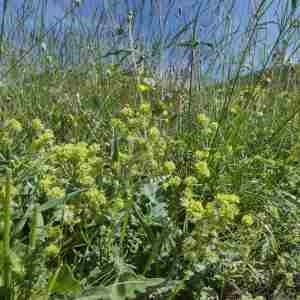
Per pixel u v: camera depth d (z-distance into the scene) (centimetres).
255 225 184
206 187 193
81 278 134
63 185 150
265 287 163
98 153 197
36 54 270
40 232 126
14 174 152
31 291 113
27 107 247
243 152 236
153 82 243
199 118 199
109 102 256
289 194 200
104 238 140
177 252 144
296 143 245
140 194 163
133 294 125
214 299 152
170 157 214
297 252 179
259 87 252
